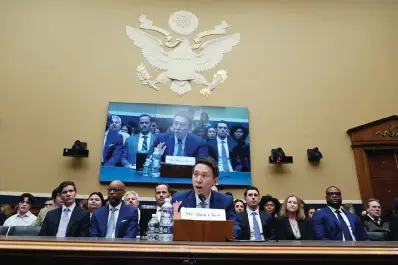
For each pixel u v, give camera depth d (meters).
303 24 8.43
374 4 8.46
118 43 7.94
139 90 7.65
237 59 8.08
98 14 8.11
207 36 8.21
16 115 7.15
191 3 8.44
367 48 8.27
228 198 2.57
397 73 8.07
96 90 7.56
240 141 7.33
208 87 7.80
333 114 7.76
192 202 2.44
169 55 7.96
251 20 8.41
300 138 7.55
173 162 7.02
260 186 7.14
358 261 1.39
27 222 4.85
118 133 7.14
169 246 1.36
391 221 3.90
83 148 6.88
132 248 1.33
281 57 8.15
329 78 8.02
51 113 7.28
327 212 3.96
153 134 7.22
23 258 1.32
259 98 7.82
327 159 7.42
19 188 6.70
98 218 3.32
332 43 8.30
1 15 7.74
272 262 1.38
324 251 1.38
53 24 7.88
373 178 7.36
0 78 7.31
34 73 7.48
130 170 6.91
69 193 3.70
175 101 7.64
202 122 7.41
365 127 7.59
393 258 1.38
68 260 1.34
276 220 4.05
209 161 2.50
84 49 7.80
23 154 6.93
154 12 8.28
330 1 8.53
